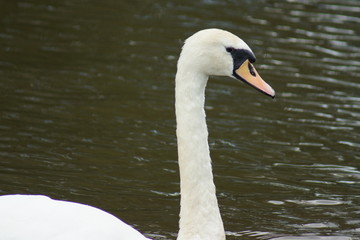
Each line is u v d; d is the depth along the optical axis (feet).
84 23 65.26
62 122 45.32
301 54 59.11
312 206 36.88
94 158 40.81
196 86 26.68
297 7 72.02
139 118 46.80
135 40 61.46
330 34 64.23
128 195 36.86
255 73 27.25
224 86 53.57
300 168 41.16
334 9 71.82
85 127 44.88
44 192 36.35
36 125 44.52
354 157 42.73
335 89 52.85
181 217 27.25
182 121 26.71
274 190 38.52
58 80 52.24
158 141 43.60
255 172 40.47
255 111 48.93
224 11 69.87
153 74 54.49
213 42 26.66
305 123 47.34
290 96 51.42
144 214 35.01
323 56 58.90
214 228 27.09
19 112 46.21
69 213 25.26
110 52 58.59
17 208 25.18
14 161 39.58
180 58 26.81
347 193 38.50
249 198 37.52
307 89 52.65
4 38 59.67
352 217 35.81
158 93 51.16
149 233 33.06
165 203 36.29
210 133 45.11
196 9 70.44
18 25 63.21
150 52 58.85
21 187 36.65
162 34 63.05
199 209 27.02
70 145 42.22
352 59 58.65
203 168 26.94
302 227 34.53
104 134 44.06
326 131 46.21
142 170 39.75
